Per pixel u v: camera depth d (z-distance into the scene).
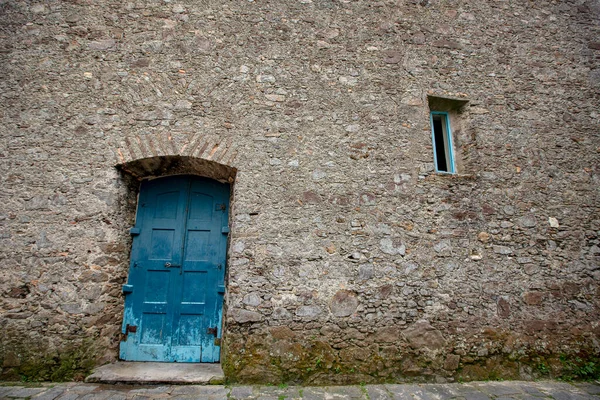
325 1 3.75
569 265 3.32
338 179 3.25
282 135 3.30
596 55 4.05
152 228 3.31
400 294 3.05
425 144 3.46
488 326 3.08
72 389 2.57
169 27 3.48
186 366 2.98
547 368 3.04
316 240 3.08
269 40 3.54
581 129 3.75
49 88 3.23
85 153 3.10
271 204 3.12
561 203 3.49
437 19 3.88
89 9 3.47
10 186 2.99
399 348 2.94
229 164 3.17
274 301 2.93
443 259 3.17
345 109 3.45
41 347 2.75
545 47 3.98
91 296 2.87
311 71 3.51
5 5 3.43
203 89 3.34
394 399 2.57
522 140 3.63
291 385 2.76
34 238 2.91
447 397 2.62
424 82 3.64
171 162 3.24
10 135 3.10
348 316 2.96
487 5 4.03
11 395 2.45
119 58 3.35
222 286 3.21
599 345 3.17
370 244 3.13
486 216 3.34
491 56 3.84
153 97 3.28
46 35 3.37
